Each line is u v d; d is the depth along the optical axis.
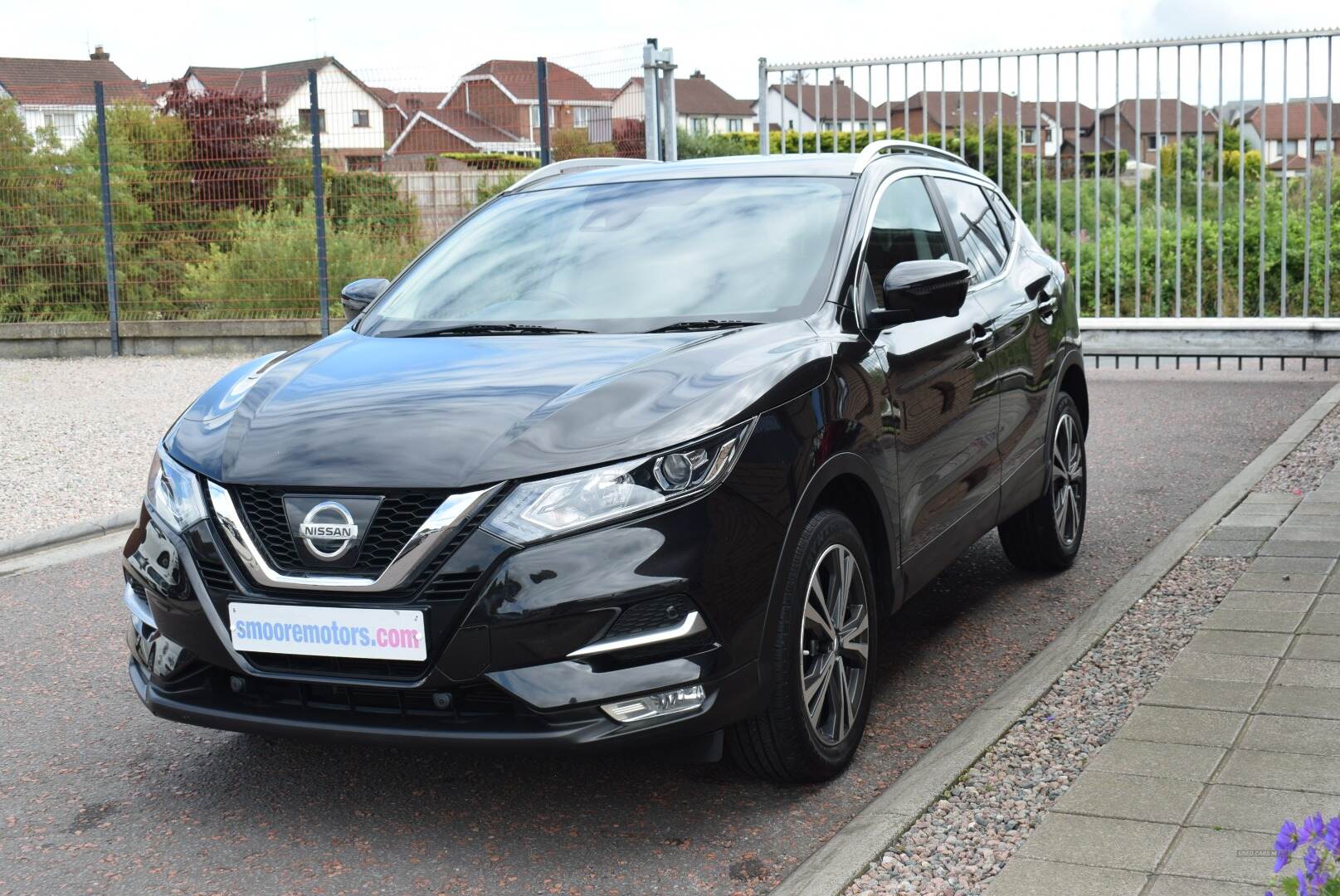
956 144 13.48
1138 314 11.62
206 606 3.22
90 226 14.98
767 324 3.74
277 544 3.16
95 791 3.70
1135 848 2.83
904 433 3.91
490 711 3.10
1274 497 6.37
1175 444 8.40
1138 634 4.51
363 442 3.18
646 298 3.97
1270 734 3.41
